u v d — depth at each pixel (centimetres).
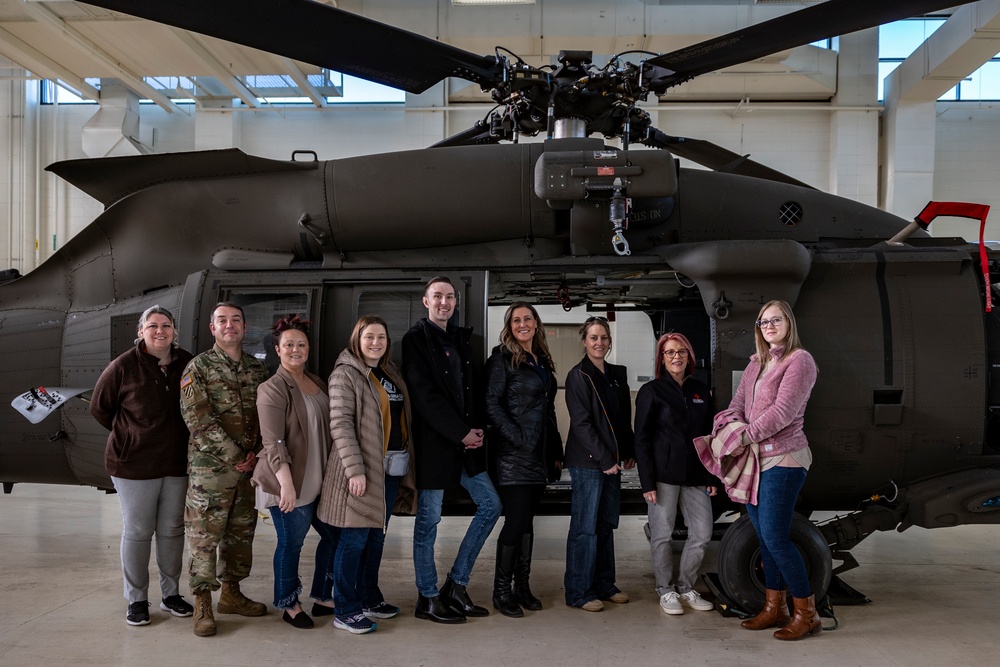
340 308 393
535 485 349
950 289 379
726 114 1091
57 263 453
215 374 325
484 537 348
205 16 334
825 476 371
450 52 392
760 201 427
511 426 341
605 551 371
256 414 334
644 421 351
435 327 344
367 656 299
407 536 541
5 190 1080
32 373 435
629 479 462
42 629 330
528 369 349
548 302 554
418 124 1078
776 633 320
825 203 432
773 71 977
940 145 1073
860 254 387
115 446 325
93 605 365
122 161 414
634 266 397
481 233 407
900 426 366
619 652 304
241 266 410
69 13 807
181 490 337
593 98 434
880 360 368
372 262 407
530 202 400
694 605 355
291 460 317
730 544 344
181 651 304
